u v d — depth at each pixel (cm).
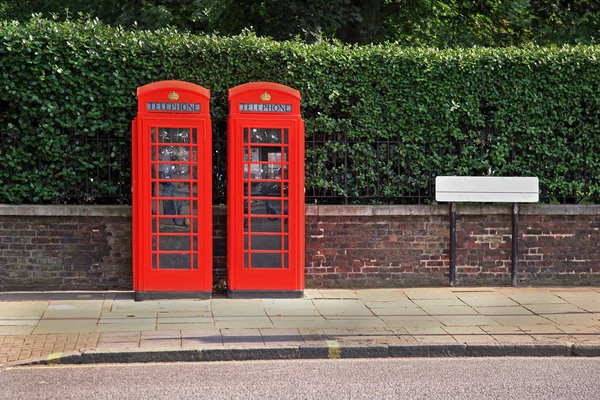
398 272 1102
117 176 1065
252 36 1088
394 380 684
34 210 1020
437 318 913
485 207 1111
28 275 1030
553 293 1079
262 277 1013
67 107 1030
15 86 1017
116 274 1046
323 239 1086
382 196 1118
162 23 2034
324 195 1101
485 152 1147
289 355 763
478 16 2058
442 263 1111
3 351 748
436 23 2131
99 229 1040
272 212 1010
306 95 1083
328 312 938
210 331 829
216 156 1079
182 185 987
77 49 1027
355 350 772
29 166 1042
